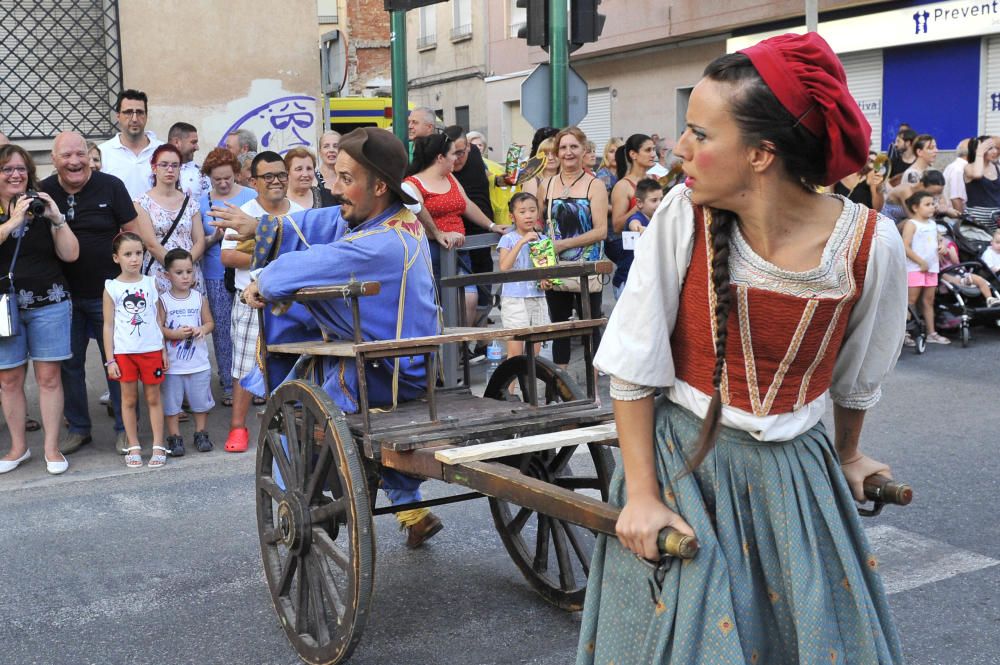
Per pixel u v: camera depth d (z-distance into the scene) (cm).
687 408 208
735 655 195
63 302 602
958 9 1661
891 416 686
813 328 196
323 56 1073
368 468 355
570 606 396
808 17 993
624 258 889
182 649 378
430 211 682
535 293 702
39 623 401
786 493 203
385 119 1734
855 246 197
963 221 1000
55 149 625
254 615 406
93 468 614
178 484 580
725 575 198
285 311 382
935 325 952
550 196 739
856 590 201
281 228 396
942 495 523
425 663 360
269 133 1113
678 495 204
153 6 1052
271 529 386
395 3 1055
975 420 671
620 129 2477
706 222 197
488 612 402
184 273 636
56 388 605
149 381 607
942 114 1742
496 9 2828
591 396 365
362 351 324
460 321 600
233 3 1082
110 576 447
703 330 200
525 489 244
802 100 185
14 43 1012
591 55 2478
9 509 540
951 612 391
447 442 316
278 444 371
